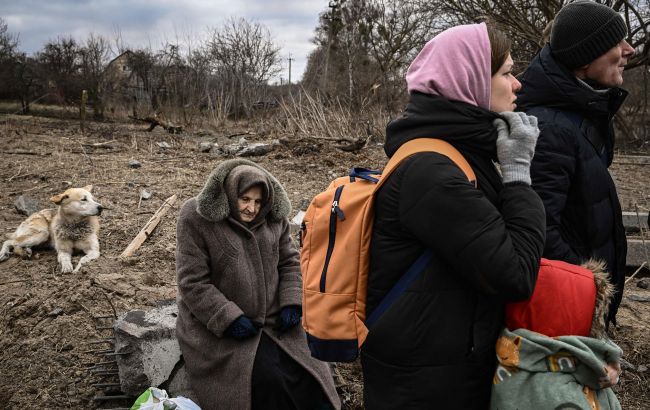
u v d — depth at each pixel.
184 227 3.01
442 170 1.57
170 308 3.48
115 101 22.67
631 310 4.21
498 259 1.49
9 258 5.63
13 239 5.66
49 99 24.33
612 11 2.28
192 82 18.73
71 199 5.45
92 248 5.58
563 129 2.18
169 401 2.73
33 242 5.68
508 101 1.80
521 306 1.65
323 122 11.10
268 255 3.15
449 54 1.71
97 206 5.50
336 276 1.75
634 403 3.22
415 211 1.58
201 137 13.55
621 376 3.41
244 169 3.04
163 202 6.96
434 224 1.55
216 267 3.00
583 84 2.27
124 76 23.33
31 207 6.96
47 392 3.34
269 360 2.93
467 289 1.62
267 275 3.13
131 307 4.05
